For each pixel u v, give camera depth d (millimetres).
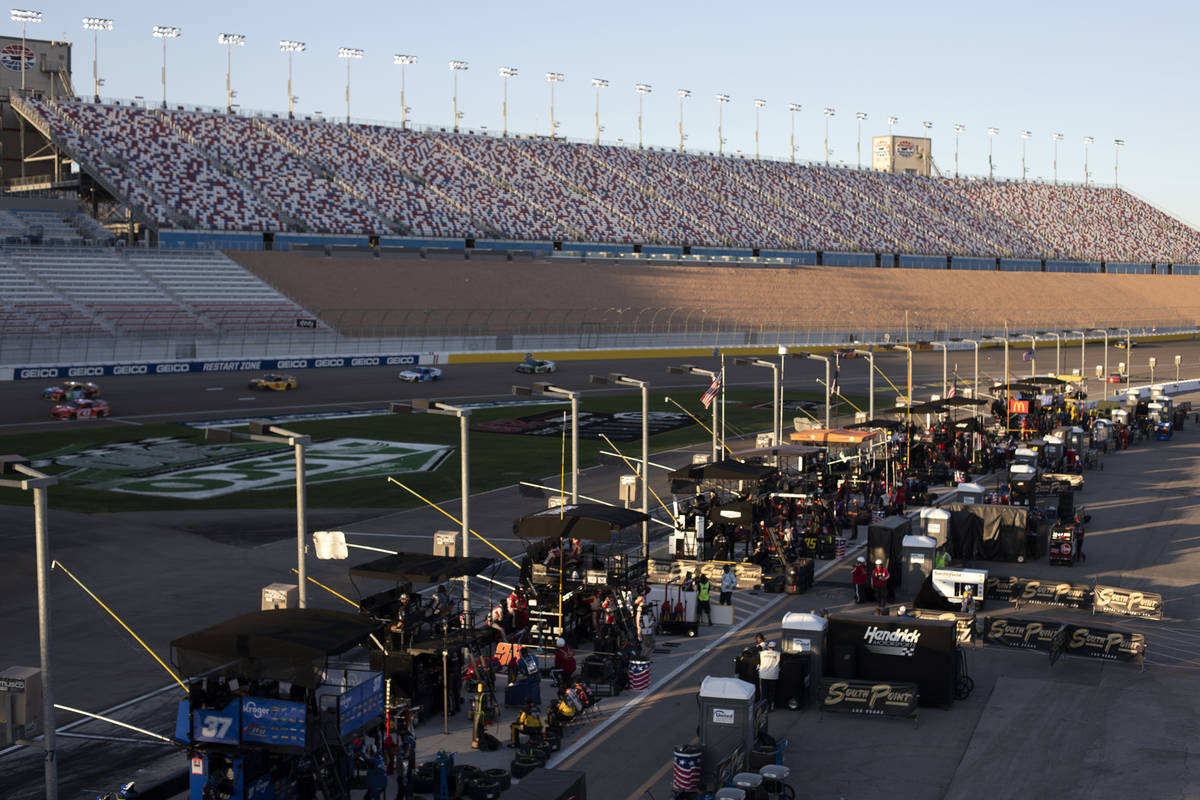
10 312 112000
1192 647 37750
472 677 31438
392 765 26641
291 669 23359
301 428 85688
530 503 60500
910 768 27578
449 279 151875
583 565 39906
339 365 120688
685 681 33719
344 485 64938
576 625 37281
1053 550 49531
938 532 49625
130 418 87500
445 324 138750
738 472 48750
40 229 138750
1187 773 27219
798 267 194750
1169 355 173250
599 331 149125
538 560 40031
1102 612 41875
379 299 141250
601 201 194125
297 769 24484
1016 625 37000
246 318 126250
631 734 29562
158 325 118750
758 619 40531
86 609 40688
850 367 142375
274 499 60750
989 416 95000
